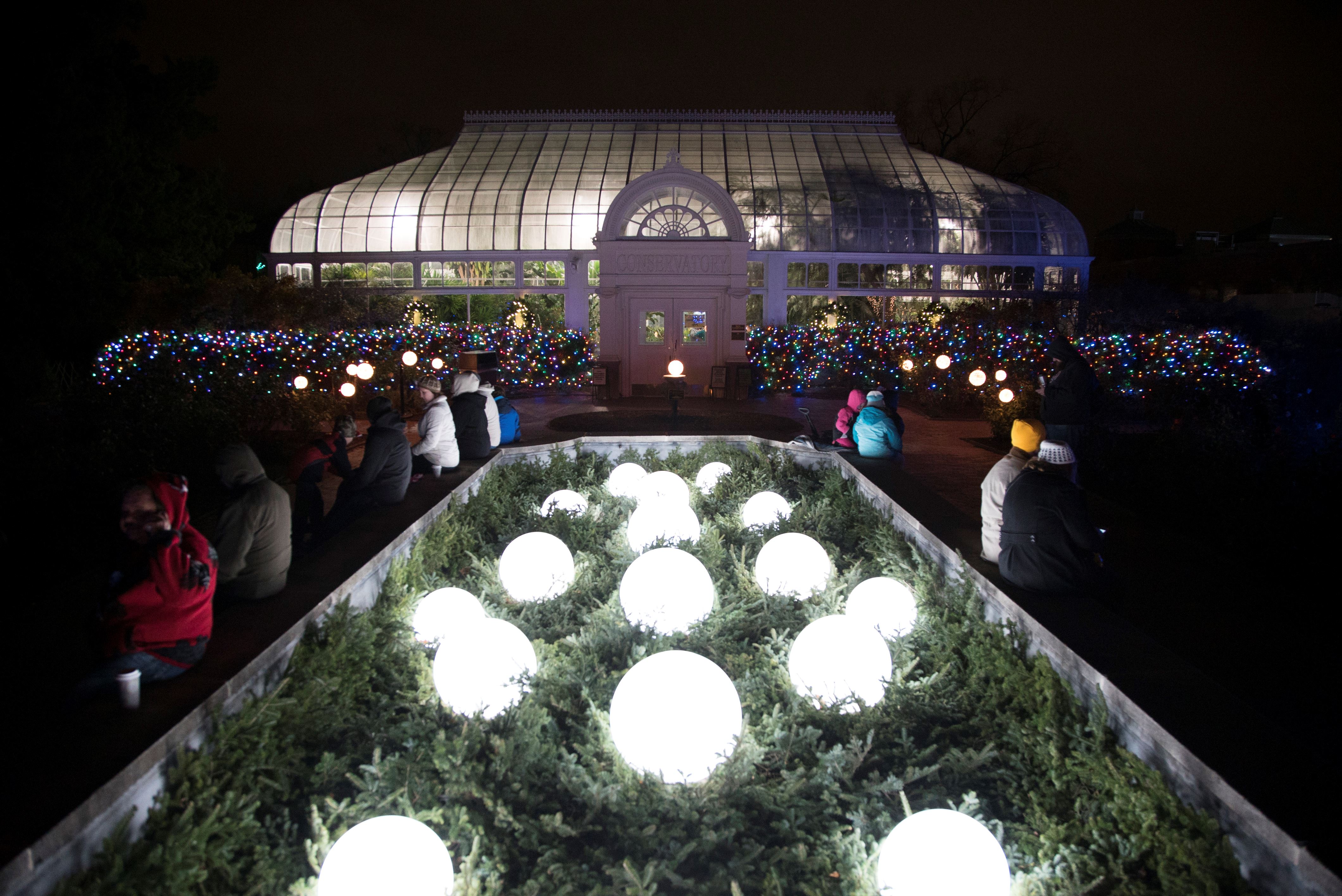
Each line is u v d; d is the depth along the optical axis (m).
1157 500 9.51
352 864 3.04
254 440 12.65
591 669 5.15
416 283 26.06
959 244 25.80
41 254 18.34
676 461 11.66
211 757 3.42
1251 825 2.94
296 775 3.83
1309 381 15.09
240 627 4.53
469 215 25.62
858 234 25.53
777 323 25.86
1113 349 17.50
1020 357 19.55
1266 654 5.52
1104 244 47.62
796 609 6.27
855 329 23.69
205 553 3.92
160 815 3.06
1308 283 29.78
